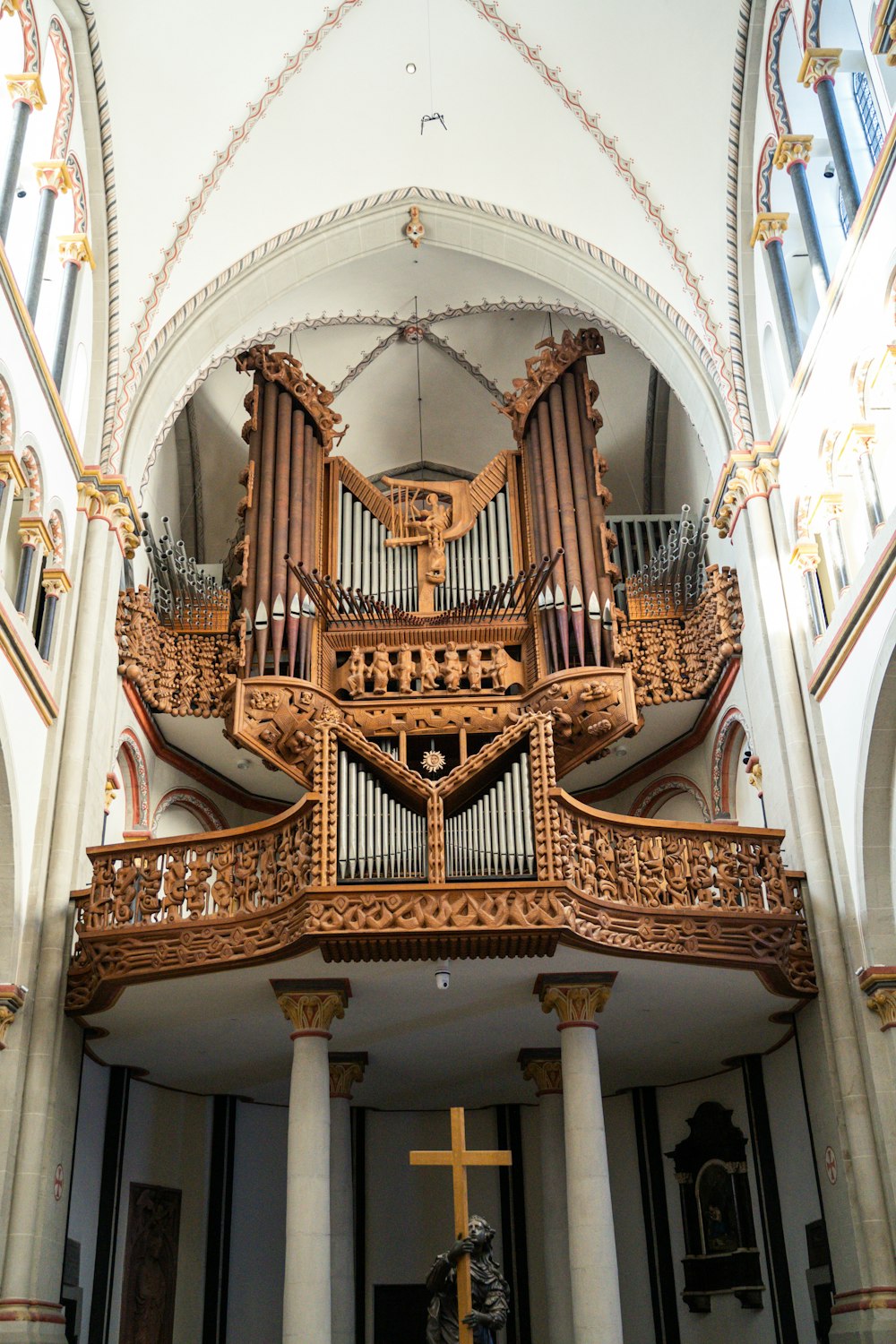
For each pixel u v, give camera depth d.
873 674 13.35
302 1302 12.41
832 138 14.66
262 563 18.64
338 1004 13.75
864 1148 13.30
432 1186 18.67
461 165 18.98
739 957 13.71
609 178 18.38
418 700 18.33
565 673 17.80
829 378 14.83
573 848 13.29
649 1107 18.44
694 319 17.95
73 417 16.86
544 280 19.62
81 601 16.25
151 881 14.24
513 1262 18.00
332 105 18.33
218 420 22.70
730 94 17.16
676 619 18.98
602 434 23.42
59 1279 14.06
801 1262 15.54
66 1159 14.39
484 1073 17.09
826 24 15.20
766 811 16.31
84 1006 14.06
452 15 17.70
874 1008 13.59
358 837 13.08
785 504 16.50
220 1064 16.58
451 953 12.78
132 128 17.48
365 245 19.62
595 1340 12.26
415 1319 17.78
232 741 17.98
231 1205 17.75
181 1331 16.70
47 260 16.70
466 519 19.95
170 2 16.70
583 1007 13.71
